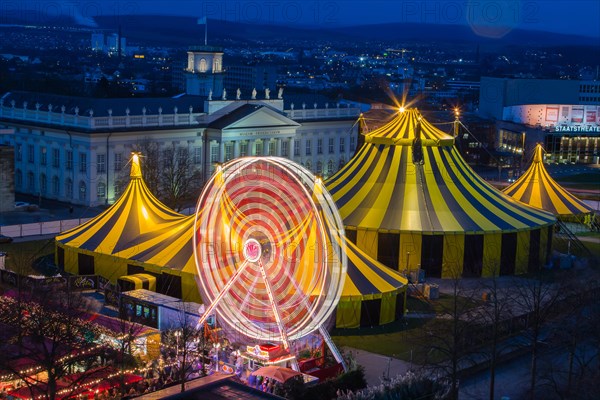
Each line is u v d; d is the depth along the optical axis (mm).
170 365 66125
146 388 62156
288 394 61938
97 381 62594
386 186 110500
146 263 93188
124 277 90562
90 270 100062
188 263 90750
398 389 60312
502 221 107562
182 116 165500
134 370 64688
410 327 86438
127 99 165750
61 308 69062
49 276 99125
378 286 86938
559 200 138500
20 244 117812
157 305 76438
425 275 104250
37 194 162375
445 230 104125
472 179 114875
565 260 112875
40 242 119688
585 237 132750
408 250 104438
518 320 81438
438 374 69375
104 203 155500
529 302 87562
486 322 77812
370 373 72438
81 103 161500
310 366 70062
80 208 151750
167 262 92062
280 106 182375
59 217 141750
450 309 89062
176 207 151250
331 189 113562
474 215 107500
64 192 157500
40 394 60219
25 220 137625
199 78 194625
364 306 85562
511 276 106125
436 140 113938
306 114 187500
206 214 76562
